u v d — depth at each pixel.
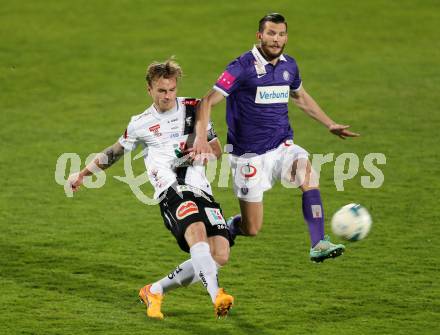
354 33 67.88
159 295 26.08
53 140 47.25
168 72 25.31
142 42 65.69
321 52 64.25
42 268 30.09
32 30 67.69
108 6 73.56
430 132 47.97
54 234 33.84
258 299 27.36
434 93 55.22
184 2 74.75
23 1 74.38
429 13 72.12
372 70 60.31
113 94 55.81
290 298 27.42
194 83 57.34
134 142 26.33
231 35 67.00
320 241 26.88
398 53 63.91
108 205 37.78
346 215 26.55
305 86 57.19
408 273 29.52
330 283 28.70
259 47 27.72
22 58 61.97
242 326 25.23
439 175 41.12
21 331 24.69
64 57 62.44
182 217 24.92
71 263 30.64
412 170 41.97
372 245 32.44
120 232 34.22
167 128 25.94
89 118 51.19
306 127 49.59
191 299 27.67
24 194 39.06
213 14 71.69
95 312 26.27
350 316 25.91
